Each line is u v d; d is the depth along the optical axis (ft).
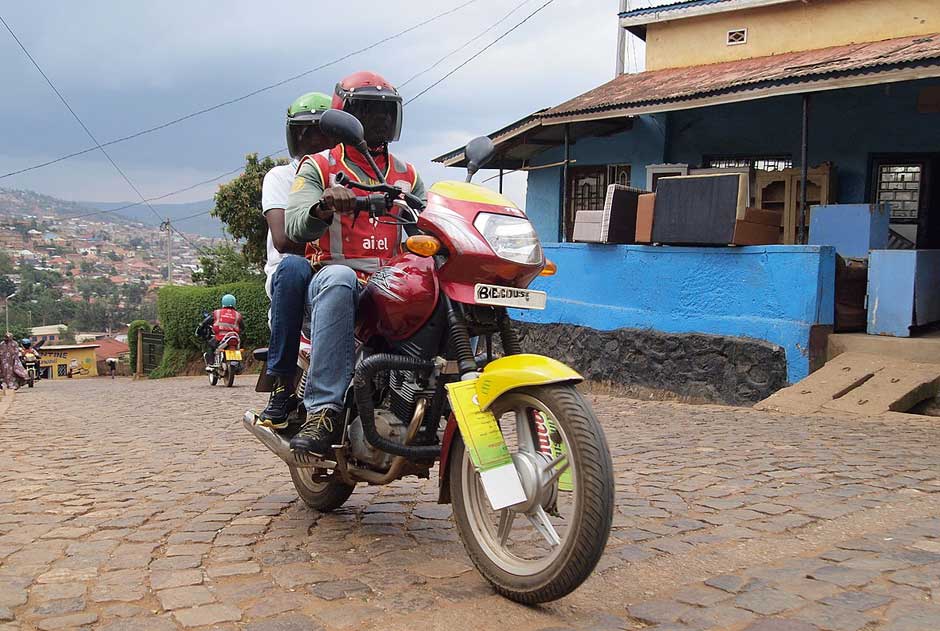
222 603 9.77
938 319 31.99
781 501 14.73
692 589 10.25
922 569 10.92
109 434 26.40
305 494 14.52
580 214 39.17
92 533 13.03
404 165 13.34
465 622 9.22
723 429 23.76
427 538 12.70
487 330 11.00
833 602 9.71
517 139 48.78
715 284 33.40
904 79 30.22
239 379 60.13
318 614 9.43
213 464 19.70
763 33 47.34
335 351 11.48
